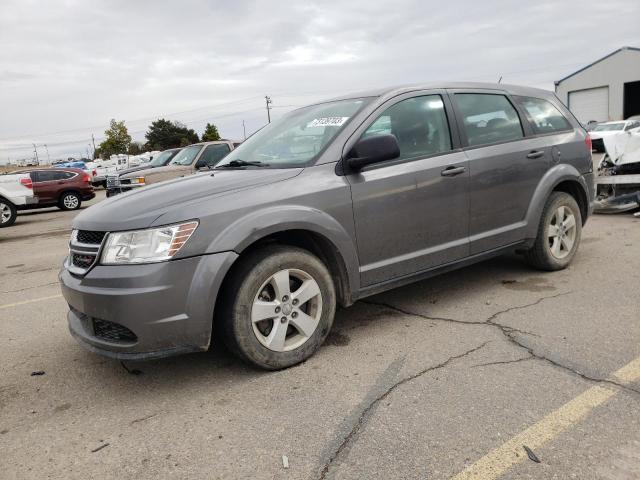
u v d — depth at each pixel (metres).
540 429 2.45
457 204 4.02
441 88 4.19
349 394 2.91
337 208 3.38
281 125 4.30
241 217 3.04
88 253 3.04
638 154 7.48
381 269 3.65
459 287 4.72
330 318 3.44
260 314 3.12
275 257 3.14
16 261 8.30
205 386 3.13
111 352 2.96
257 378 3.18
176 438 2.61
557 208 4.84
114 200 3.38
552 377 2.93
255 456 2.41
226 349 3.66
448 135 4.08
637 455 2.22
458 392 2.84
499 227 4.38
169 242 2.85
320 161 3.45
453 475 2.18
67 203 18.44
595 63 37.81
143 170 12.88
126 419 2.84
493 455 2.28
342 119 3.74
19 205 14.69
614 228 6.94
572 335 3.49
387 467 2.26
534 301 4.21
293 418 2.70
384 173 3.63
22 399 3.17
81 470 2.41
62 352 3.90
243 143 4.50
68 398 3.15
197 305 2.89
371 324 3.95
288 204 3.20
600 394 2.72
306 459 2.36
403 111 3.89
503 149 4.35
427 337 3.63
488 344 3.44
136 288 2.80
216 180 3.38
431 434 2.47
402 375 3.09
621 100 36.97
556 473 2.14
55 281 6.45
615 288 4.39
